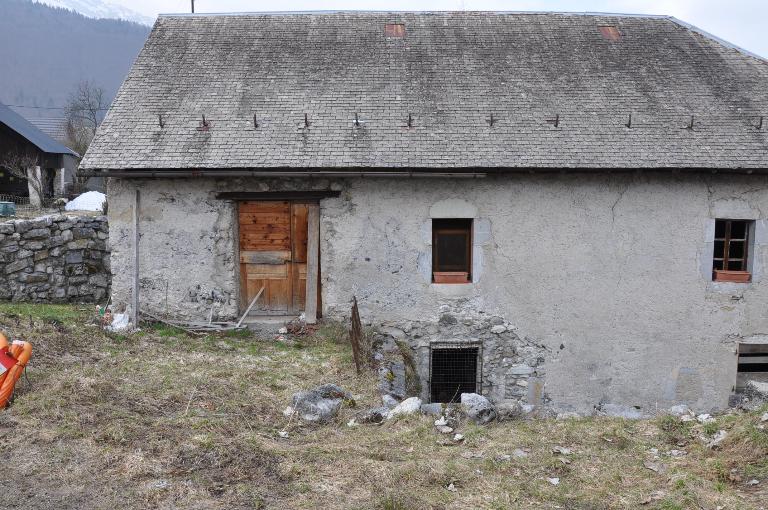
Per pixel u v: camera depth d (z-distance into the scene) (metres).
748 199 9.45
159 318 9.39
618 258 9.48
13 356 5.90
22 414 5.60
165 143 9.19
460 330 9.55
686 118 9.91
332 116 9.76
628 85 10.59
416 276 9.47
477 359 9.70
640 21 12.27
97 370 6.97
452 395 9.81
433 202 9.36
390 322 9.51
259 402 6.47
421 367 9.55
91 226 11.16
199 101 10.00
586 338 9.59
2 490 4.47
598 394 9.64
